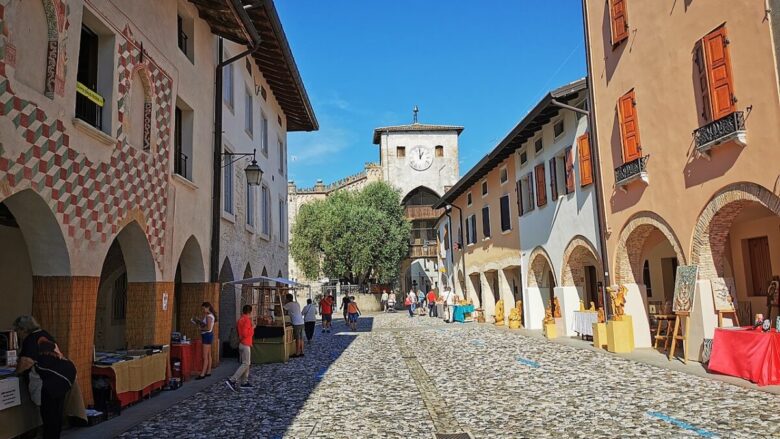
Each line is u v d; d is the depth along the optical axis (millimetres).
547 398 9570
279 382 12258
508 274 27344
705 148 11484
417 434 7523
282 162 25656
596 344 16062
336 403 9750
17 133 6977
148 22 10992
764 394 8891
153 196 11094
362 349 18719
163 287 11539
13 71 6891
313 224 46875
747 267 14805
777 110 9852
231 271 16625
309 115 26156
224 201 16391
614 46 15352
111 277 14609
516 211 24781
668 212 13188
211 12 13984
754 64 10344
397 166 53312
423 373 12977
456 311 31625
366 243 45500
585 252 18844
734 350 10391
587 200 17500
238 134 17672
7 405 6824
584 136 17406
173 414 9133
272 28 16250
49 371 7043
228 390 11312
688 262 12555
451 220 39969
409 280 54719
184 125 13539
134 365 9750
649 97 13805
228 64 16516
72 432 7949
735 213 11523
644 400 8992
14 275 10969
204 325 13164
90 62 9500
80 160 8461
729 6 10938
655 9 13445
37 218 7777
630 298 15336
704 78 11578
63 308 8125
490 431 7551
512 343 18844
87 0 8680
